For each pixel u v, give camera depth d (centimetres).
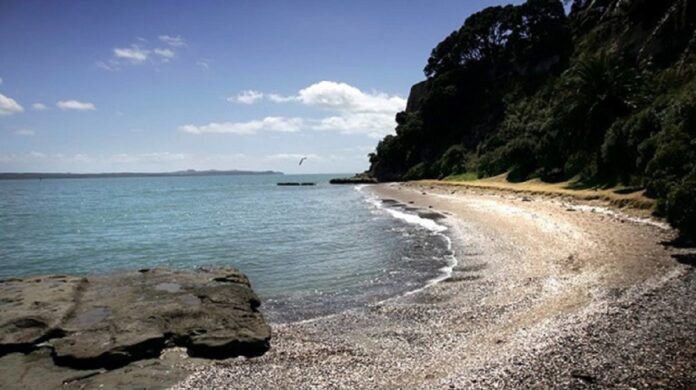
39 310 1278
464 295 1495
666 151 2117
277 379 948
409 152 11900
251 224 4131
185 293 1466
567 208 3086
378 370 955
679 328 962
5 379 978
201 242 3145
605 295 1279
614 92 3819
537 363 863
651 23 2181
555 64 9062
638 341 914
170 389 928
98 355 1031
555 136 4712
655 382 743
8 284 1561
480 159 7606
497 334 1098
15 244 3375
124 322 1203
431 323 1252
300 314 1437
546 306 1270
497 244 2269
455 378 850
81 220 5038
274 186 15112
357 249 2542
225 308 1337
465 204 4306
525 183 5247
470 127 10506
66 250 3058
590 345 919
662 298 1176
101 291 1491
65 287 1509
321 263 2222
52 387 945
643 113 3111
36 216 5619
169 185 18925
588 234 2186
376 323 1295
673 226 1750
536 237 2306
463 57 11712
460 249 2253
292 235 3275
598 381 765
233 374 988
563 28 9431
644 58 4381
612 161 3431
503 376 825
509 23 10450
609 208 2781
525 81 9581
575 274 1570
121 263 2548
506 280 1620
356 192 8694
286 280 1911
